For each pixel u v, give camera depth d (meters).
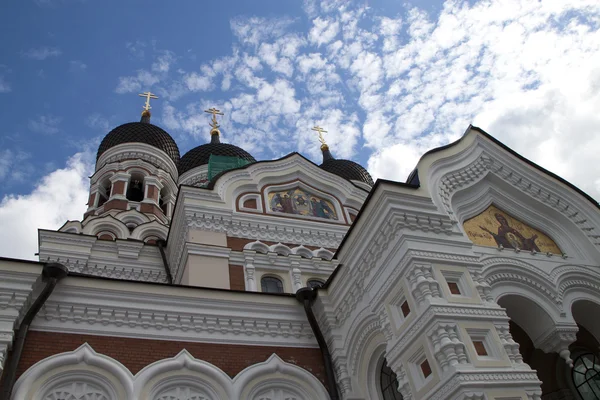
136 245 18.33
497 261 10.91
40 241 17.55
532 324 10.98
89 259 17.64
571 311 11.18
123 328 10.84
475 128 13.43
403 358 9.73
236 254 15.26
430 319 9.20
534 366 12.45
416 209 10.81
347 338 11.86
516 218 12.98
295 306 12.48
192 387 10.67
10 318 9.57
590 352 12.08
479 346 9.19
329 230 17.38
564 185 13.27
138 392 10.06
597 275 11.91
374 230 11.01
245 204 17.02
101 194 26.50
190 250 14.79
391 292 10.40
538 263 11.54
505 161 13.25
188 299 11.52
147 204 25.25
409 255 10.06
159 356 10.74
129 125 30.98
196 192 16.22
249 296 12.11
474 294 9.89
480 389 8.42
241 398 10.78
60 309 10.49
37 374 9.60
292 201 17.83
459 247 10.74
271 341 11.91
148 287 11.31
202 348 11.21
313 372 11.78
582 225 12.88
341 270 12.11
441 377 8.79
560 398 12.11
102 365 10.18
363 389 11.34
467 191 12.56
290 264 15.70
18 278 9.95
